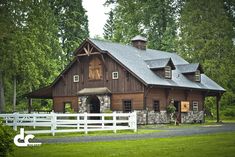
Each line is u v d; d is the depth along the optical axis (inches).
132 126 1246.9
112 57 1702.8
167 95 1765.5
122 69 1699.1
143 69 1731.1
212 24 2544.3
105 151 665.0
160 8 2822.3
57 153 642.2
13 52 1856.5
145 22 2812.5
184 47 2596.0
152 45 2763.3
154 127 1545.3
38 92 1927.9
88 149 696.4
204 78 2123.5
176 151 655.1
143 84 1624.0
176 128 1448.1
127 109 1683.1
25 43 1888.5
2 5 1882.4
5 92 2412.6
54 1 2778.1
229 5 2795.3
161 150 671.8
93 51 1761.8
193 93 1955.0
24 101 2484.0
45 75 2306.8
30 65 1921.8
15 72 1923.0
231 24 2588.6
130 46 1943.9
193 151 651.5
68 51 2805.1
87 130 1155.9
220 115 2600.9
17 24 1909.4
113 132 1211.2
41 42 2030.0
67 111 1877.5
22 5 1921.8
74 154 628.4
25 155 619.5
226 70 2496.3
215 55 2539.4
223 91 2090.3
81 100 1788.9
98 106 1870.1
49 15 2119.8
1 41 1849.2
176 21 2822.3
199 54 2504.9
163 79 1753.2
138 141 849.5
